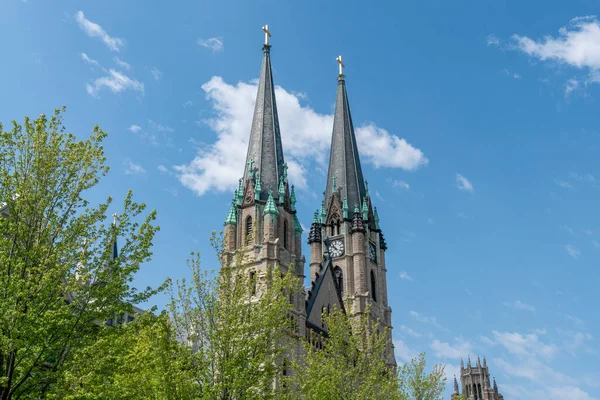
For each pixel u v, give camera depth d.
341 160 135.12
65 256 38.53
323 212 130.25
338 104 144.50
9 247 37.56
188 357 48.03
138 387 45.75
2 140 39.00
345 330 72.88
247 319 50.34
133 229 41.31
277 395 52.00
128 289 40.06
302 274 103.44
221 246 54.88
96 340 38.53
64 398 36.19
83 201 40.06
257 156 112.56
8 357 36.12
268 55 128.00
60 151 40.12
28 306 36.41
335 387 64.88
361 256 122.75
